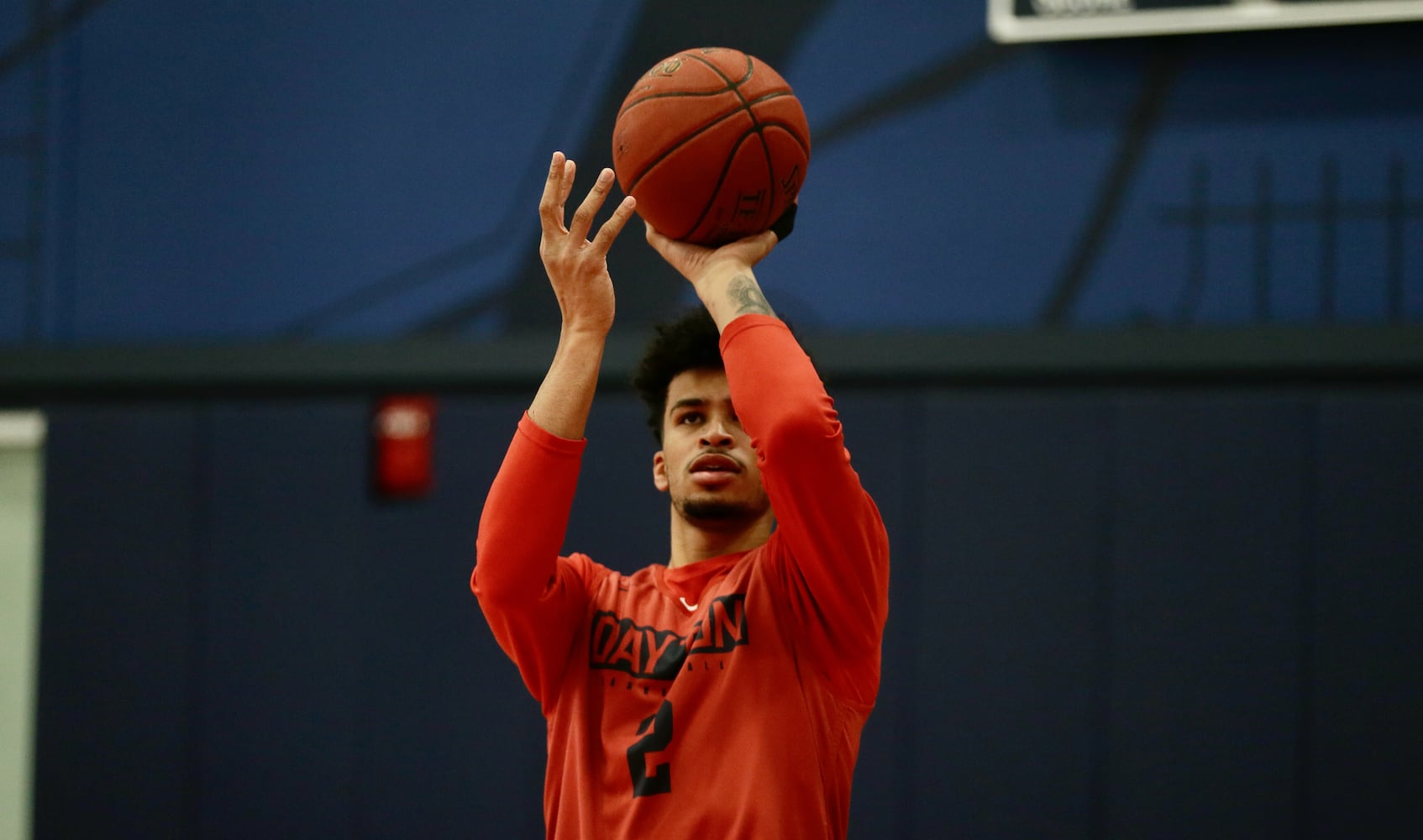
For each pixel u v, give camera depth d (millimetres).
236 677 12180
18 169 13156
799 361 3906
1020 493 11219
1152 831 10664
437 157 12672
